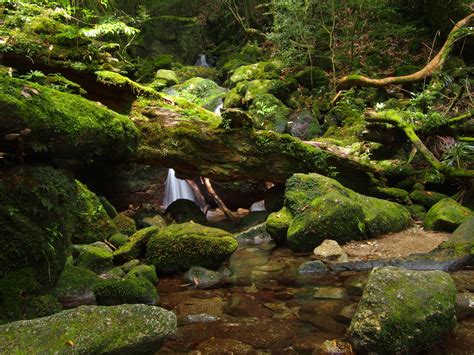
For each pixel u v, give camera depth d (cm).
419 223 581
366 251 479
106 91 608
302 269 433
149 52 1360
